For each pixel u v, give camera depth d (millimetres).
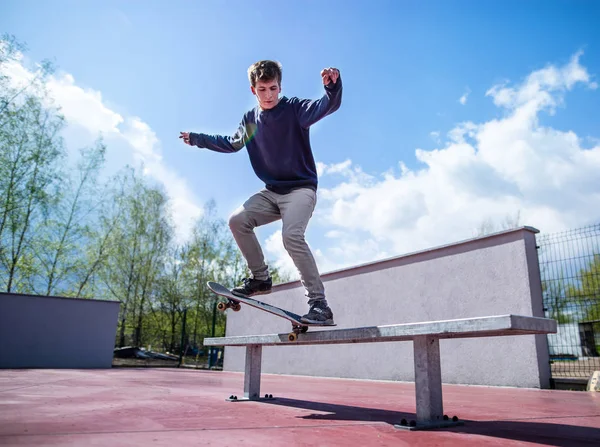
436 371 1790
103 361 10422
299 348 8586
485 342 5512
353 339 1969
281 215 2355
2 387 3604
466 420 2002
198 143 2699
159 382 4703
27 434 1280
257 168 2400
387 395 3678
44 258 15594
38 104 14453
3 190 14023
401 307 6730
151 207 20344
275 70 2227
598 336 4809
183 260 21953
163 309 20375
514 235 5516
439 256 6355
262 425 1631
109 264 18578
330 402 2820
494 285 5605
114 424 1538
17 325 9641
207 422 1660
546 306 5305
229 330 10812
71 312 10273
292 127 2221
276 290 9734
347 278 7770
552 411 2520
